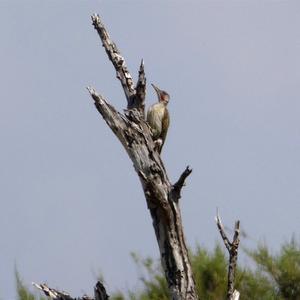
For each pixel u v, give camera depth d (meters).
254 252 40.12
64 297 29.44
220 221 29.19
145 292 38.59
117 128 29.91
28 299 35.75
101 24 32.34
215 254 39.50
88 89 30.31
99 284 28.81
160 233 29.28
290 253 40.31
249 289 39.19
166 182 29.38
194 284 29.11
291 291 39.56
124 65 31.75
